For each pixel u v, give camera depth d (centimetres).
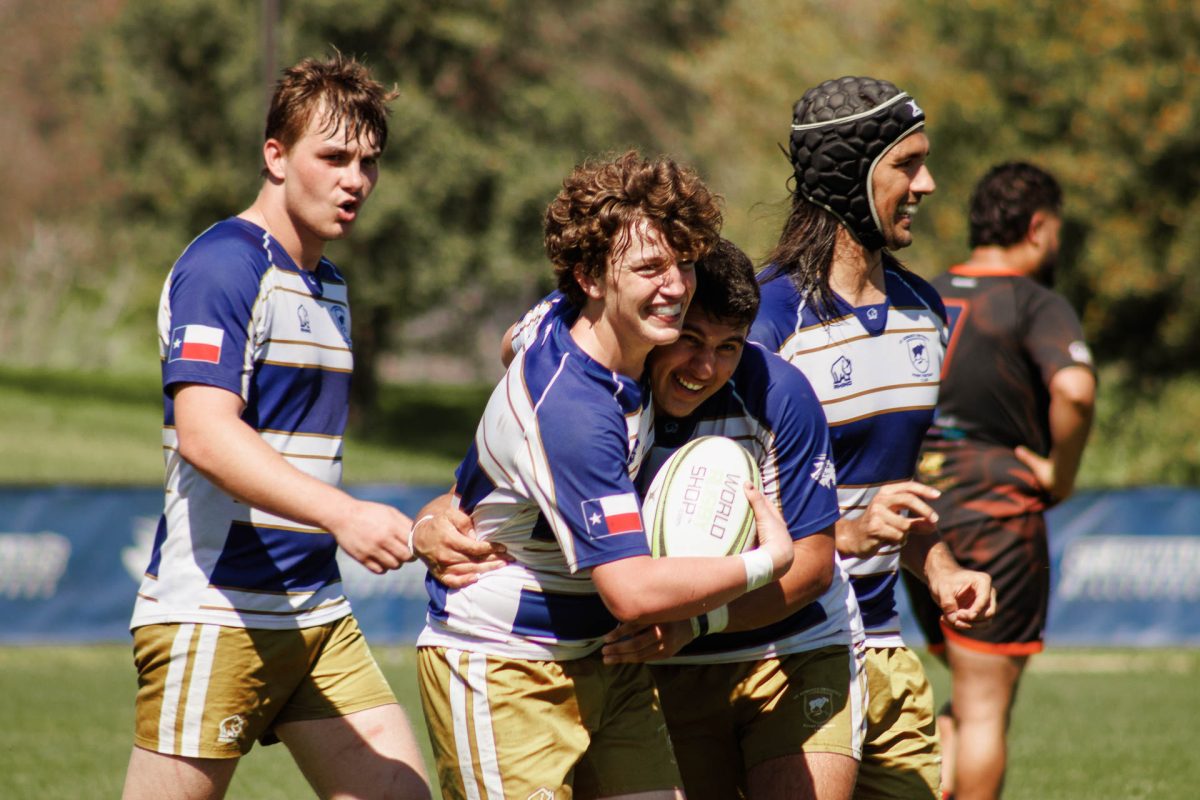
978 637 1697
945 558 1359
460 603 1138
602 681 1148
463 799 1157
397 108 9481
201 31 9712
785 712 1252
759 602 1150
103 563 3762
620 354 1065
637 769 1150
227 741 1273
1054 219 1842
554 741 1116
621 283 1025
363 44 9662
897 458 1314
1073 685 3262
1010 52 7350
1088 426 1706
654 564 1027
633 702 1167
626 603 1022
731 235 7875
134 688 3073
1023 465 1741
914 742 1354
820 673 1255
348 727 1313
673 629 1103
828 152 1255
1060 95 7081
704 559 1041
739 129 8538
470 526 1123
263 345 1253
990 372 1747
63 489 3741
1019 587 1706
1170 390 7306
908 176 1269
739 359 1151
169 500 1280
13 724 2611
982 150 7362
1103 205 6994
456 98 10031
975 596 1310
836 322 1280
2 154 12038
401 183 9500
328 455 1321
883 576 1348
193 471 1257
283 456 1281
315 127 1282
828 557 1185
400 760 1308
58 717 2692
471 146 9688
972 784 1688
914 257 7438
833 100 1260
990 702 1702
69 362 13075
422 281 9744
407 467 9175
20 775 2148
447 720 1150
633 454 1098
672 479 1140
